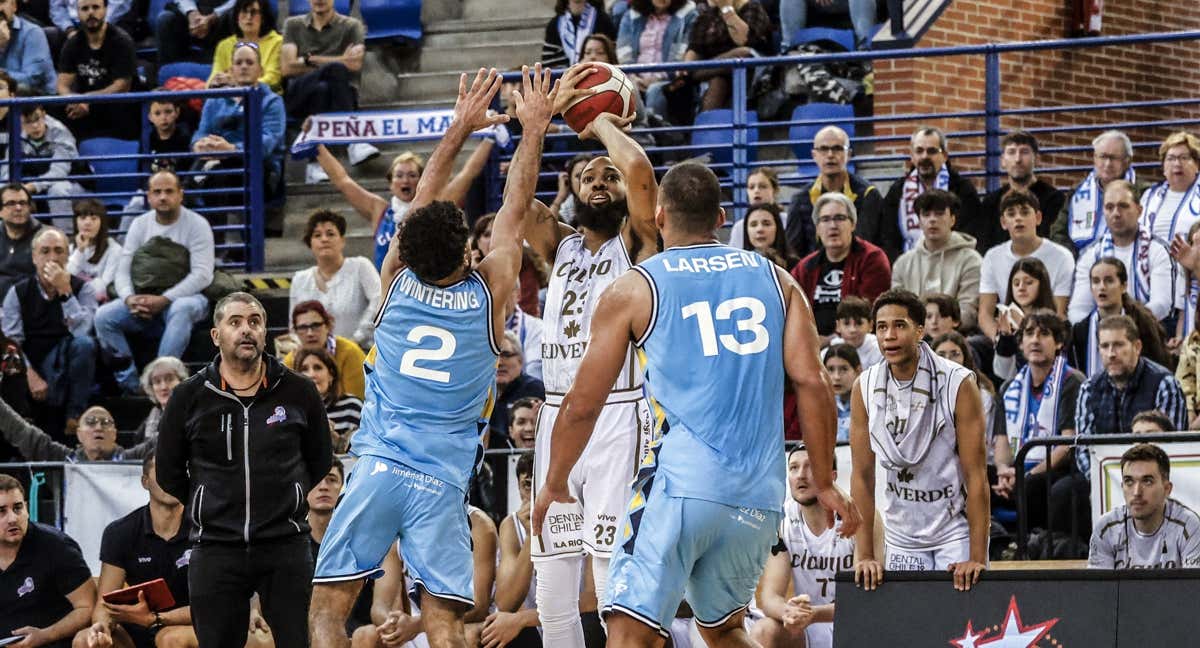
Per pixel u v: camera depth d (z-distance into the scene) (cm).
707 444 703
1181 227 1412
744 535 706
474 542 1124
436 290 843
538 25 1984
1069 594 817
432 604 834
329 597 829
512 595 1104
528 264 1487
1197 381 1236
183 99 1777
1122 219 1379
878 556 1062
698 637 1070
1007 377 1314
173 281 1598
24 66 1953
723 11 1748
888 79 1798
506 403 1344
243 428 945
